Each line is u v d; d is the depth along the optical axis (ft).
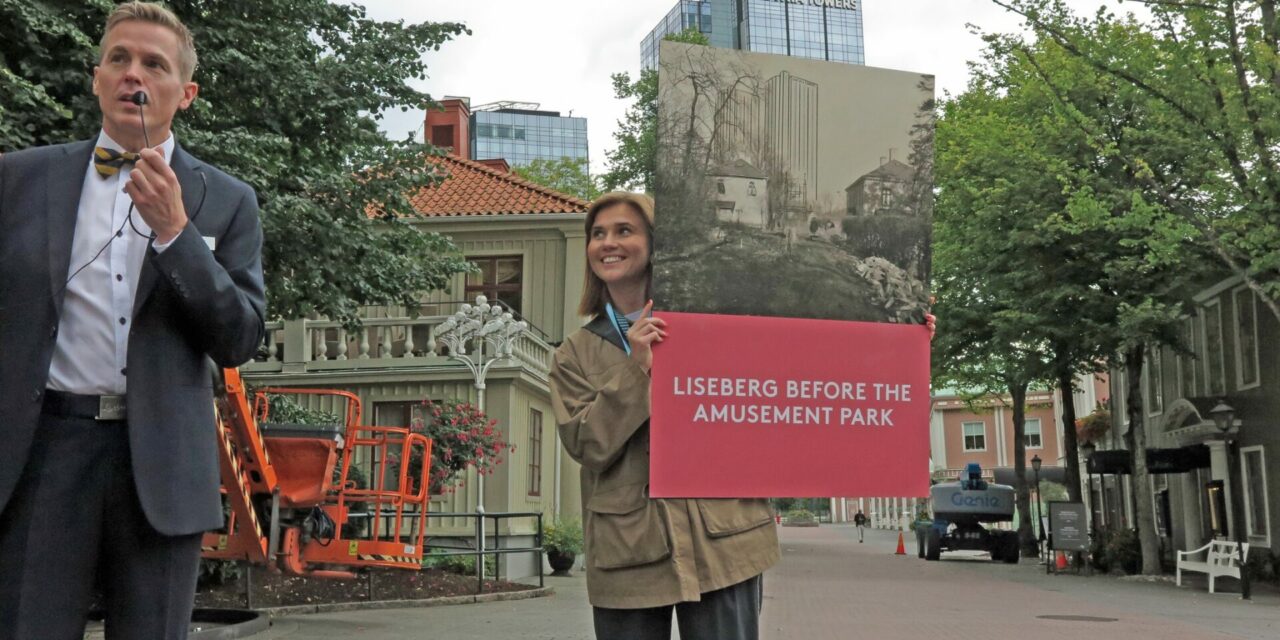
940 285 89.61
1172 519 98.89
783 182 10.04
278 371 69.77
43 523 8.61
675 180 9.80
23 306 8.72
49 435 8.71
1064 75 70.64
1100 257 74.23
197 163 9.51
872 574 78.38
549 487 78.84
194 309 8.60
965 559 111.04
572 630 34.86
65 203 8.99
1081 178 70.13
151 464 8.67
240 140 36.76
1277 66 56.80
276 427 35.65
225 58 38.88
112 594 8.91
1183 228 60.75
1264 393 76.43
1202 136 63.31
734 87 9.93
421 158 46.75
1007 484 142.00
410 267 46.21
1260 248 59.77
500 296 82.23
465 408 58.65
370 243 44.24
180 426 8.87
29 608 8.54
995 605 51.83
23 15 31.04
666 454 9.88
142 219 8.92
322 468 35.99
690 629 10.25
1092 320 77.15
